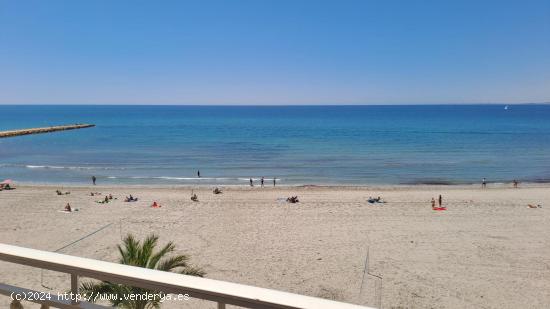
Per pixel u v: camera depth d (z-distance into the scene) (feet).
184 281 6.70
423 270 50.37
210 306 35.65
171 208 83.05
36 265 7.91
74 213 78.74
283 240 61.67
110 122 487.61
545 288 45.32
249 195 98.27
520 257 54.60
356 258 54.24
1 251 8.21
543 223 71.10
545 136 278.26
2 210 81.30
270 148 220.43
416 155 188.34
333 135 298.97
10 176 140.05
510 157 180.24
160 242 60.75
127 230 67.10
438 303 42.27
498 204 86.02
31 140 266.36
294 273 49.57
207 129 370.12
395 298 43.29
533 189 106.93
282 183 126.62
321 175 140.67
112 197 94.73
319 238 62.59
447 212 79.05
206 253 56.24
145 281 6.87
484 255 55.42
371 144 236.22
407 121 478.59
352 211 80.07
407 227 68.69
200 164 167.12
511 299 42.98
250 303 6.17
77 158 185.57
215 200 91.20
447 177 135.13
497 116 591.37
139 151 211.00
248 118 588.91
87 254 55.57
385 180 130.72
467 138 268.21
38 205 86.07
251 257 54.70
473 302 42.45
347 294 44.21
